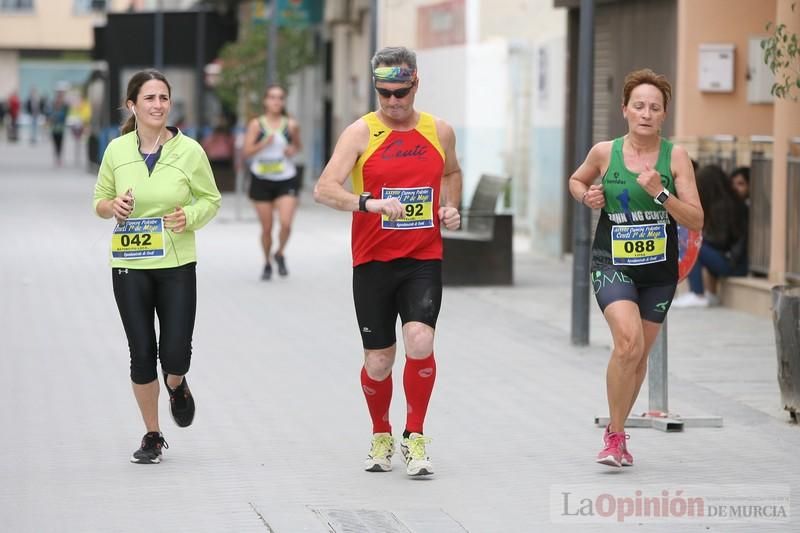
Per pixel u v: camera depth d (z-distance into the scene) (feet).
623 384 73.92
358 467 75.72
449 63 230.07
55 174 384.68
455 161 74.33
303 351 111.96
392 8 256.52
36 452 78.43
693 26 150.61
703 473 75.10
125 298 74.49
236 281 157.17
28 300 138.21
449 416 89.10
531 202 197.98
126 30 370.12
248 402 92.53
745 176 141.90
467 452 79.41
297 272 166.71
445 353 112.68
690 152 151.12
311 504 68.18
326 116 336.29
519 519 65.82
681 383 101.19
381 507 67.72
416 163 71.46
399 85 70.23
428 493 70.38
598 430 85.46
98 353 109.70
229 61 303.07
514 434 84.07
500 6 221.05
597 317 136.15
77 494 69.77
